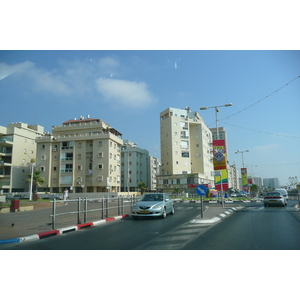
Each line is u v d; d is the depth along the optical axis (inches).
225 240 322.0
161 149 2783.0
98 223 510.6
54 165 2271.2
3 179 2150.6
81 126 2385.6
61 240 339.0
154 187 3587.6
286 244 298.5
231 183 5142.7
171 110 2795.3
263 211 759.1
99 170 2174.0
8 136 2234.3
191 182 2480.3
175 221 526.6
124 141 3511.3
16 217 612.1
